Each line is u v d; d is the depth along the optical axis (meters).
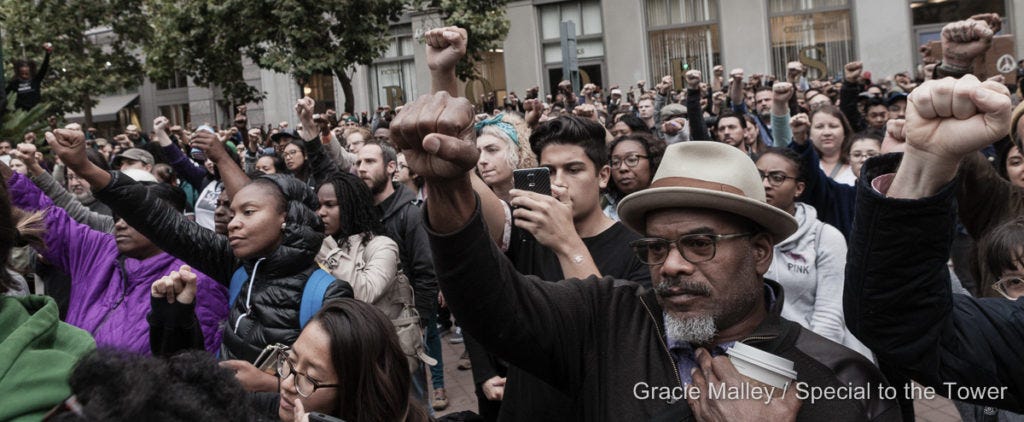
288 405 2.15
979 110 1.31
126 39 23.41
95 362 0.96
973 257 2.82
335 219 3.96
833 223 4.46
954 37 2.27
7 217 1.45
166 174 7.22
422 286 4.50
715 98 10.63
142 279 3.34
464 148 1.41
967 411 2.49
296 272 2.91
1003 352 1.61
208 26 15.28
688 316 1.65
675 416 1.60
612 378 1.72
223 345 2.96
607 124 10.13
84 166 3.07
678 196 1.66
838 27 19.08
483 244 1.59
